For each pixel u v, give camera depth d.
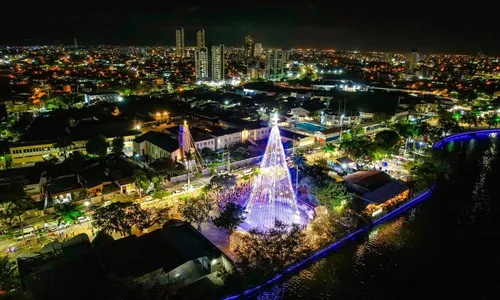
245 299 71.81
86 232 86.81
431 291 75.81
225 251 80.06
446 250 88.75
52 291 61.22
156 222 86.19
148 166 122.00
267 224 87.62
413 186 115.62
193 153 128.50
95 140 138.25
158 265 67.56
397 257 86.06
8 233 84.31
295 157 122.44
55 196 98.12
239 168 131.12
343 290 75.62
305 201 104.19
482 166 145.12
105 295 59.69
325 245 86.62
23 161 135.75
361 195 105.69
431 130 170.38
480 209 108.81
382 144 139.25
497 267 83.00
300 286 76.31
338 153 150.38
